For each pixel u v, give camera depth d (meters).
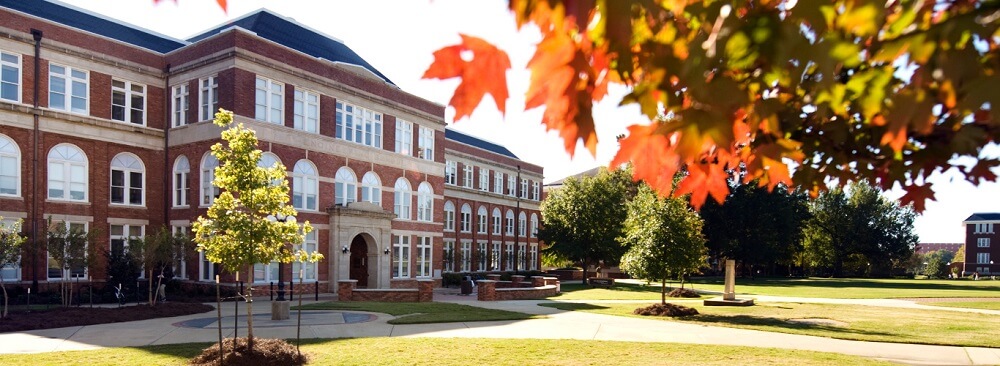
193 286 26.38
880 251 72.25
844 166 2.95
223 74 26.36
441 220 38.78
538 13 1.60
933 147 2.46
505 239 58.91
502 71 1.72
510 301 26.83
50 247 19.86
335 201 30.62
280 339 12.69
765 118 1.95
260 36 28.78
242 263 11.41
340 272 29.50
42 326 15.74
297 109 28.95
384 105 34.31
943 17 1.60
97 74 26.66
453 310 21.14
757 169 2.53
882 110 1.79
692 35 1.76
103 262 26.20
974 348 13.62
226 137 11.59
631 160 2.16
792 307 24.16
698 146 1.63
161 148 28.67
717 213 52.59
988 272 93.75
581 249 44.16
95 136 26.33
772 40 1.43
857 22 1.42
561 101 1.73
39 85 24.62
